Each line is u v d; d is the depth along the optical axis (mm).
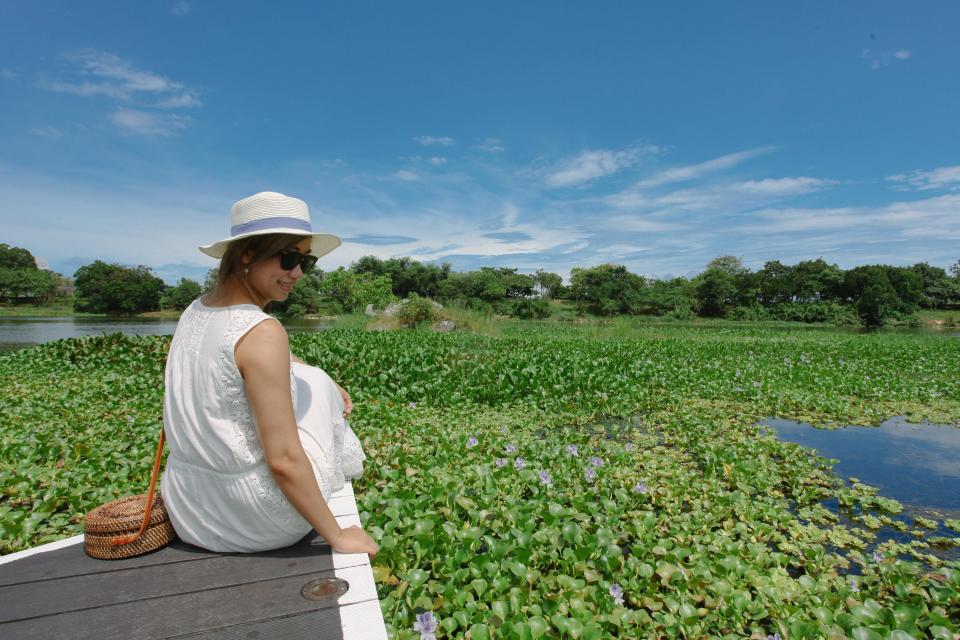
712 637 2770
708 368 11492
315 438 2057
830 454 6355
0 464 4703
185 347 1797
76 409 6820
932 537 4137
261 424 1663
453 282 74188
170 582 1715
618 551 3271
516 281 82438
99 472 4387
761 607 2953
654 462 5449
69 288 81875
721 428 7035
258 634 1486
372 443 5320
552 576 3203
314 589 1681
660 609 2967
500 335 21562
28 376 9234
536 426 7016
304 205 1930
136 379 8617
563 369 9352
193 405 1752
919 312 72062
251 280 1826
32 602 1611
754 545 3611
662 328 34312
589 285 75000
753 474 5148
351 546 1835
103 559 1854
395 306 25594
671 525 3924
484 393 8250
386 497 3811
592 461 4867
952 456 6297
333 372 8945
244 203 1818
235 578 1736
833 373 11211
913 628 2746
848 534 4070
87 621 1527
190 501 1850
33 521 3514
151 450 5016
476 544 3248
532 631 2521
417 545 3148
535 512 3828
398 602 2670
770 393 9109
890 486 5344
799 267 74500
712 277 71875
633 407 8148
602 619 2748
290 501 1733
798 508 4699
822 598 3104
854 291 67375
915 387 10133
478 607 2793
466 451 5211
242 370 1672
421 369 9070
